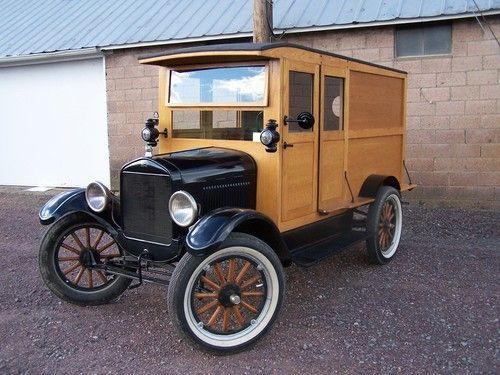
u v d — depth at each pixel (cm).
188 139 470
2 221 786
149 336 396
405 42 818
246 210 375
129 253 427
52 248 442
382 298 460
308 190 462
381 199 541
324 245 486
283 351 370
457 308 436
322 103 470
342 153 509
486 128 788
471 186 805
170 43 939
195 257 354
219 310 373
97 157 1073
